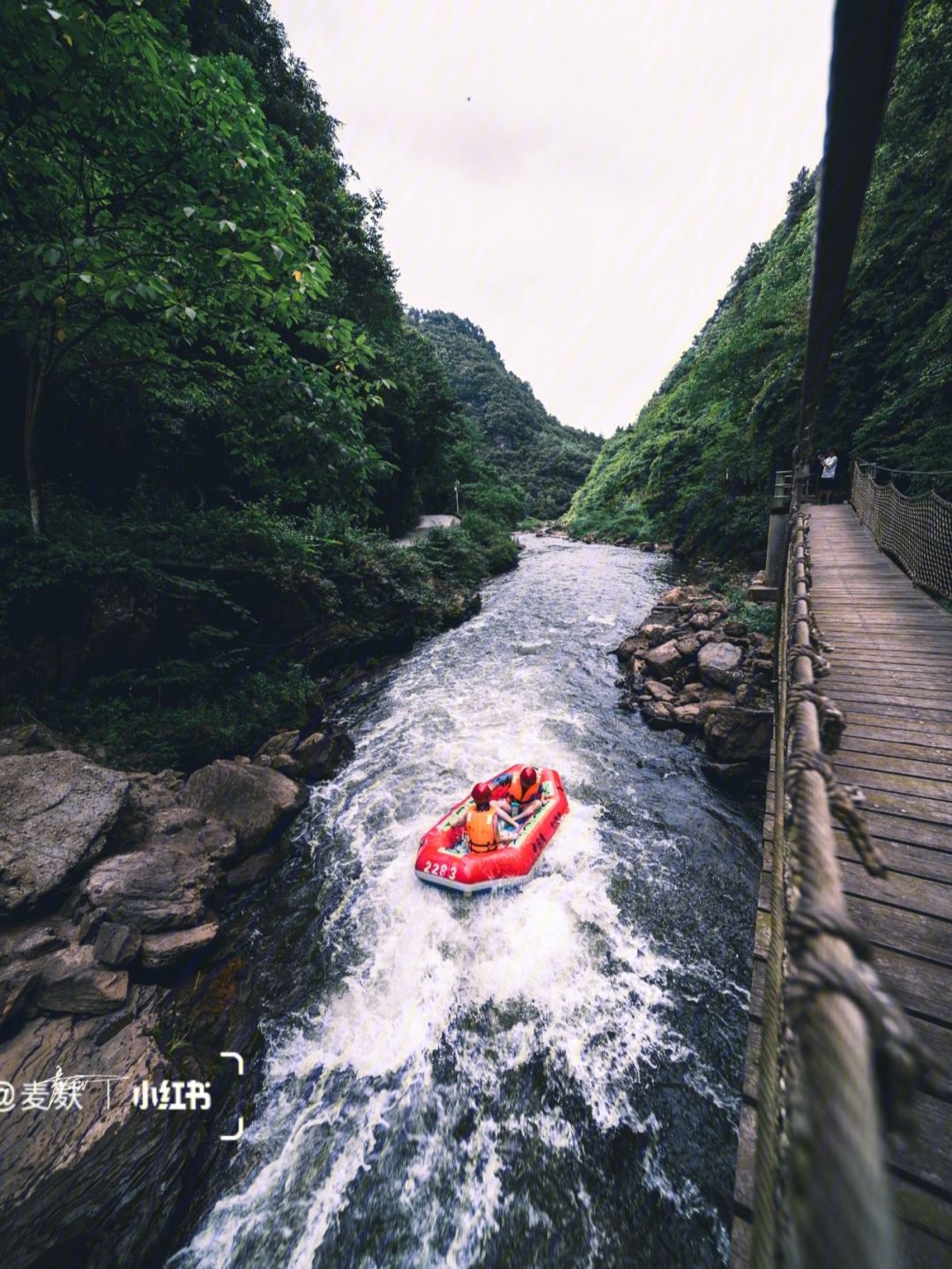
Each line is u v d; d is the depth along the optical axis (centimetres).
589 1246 342
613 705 1025
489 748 897
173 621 909
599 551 2745
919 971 227
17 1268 308
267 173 686
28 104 621
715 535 2156
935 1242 156
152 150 671
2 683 696
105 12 647
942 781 338
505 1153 388
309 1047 464
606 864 627
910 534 760
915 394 1279
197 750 796
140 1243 338
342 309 2077
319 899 604
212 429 1274
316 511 1404
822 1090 55
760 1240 78
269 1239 356
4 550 716
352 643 1244
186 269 718
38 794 559
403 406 2292
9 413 936
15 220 707
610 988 491
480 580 2128
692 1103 405
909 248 1438
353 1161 390
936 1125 179
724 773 747
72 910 502
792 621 334
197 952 507
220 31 1702
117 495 1095
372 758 892
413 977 512
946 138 1371
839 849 290
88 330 753
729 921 552
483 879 577
